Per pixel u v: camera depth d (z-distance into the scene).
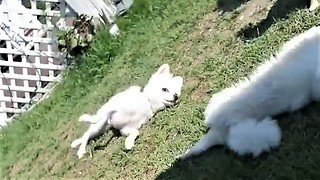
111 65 2.04
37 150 1.84
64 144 1.78
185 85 1.64
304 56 1.34
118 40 2.11
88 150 1.63
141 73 1.87
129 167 1.51
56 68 2.21
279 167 1.28
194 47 1.79
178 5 2.08
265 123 1.31
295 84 1.33
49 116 2.01
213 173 1.34
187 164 1.40
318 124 1.33
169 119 1.56
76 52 2.16
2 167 1.85
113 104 1.59
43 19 2.19
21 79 2.25
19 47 2.21
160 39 1.96
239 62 1.61
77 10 2.18
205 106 1.53
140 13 2.18
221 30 1.78
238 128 1.31
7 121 2.24
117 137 1.62
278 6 1.69
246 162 1.32
